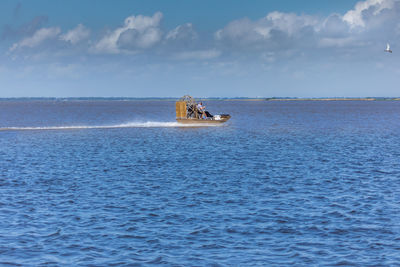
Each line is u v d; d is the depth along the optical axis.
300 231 23.30
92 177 37.84
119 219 25.39
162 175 38.72
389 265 19.17
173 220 25.22
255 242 21.84
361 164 44.19
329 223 24.52
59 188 33.31
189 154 52.81
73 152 55.09
